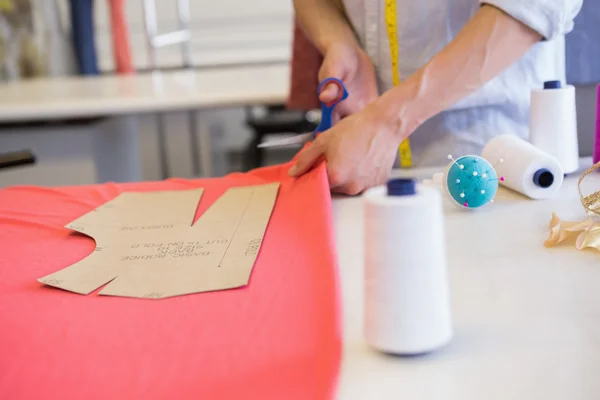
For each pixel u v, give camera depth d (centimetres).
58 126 207
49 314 58
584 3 111
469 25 89
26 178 211
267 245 71
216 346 50
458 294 57
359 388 44
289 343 49
